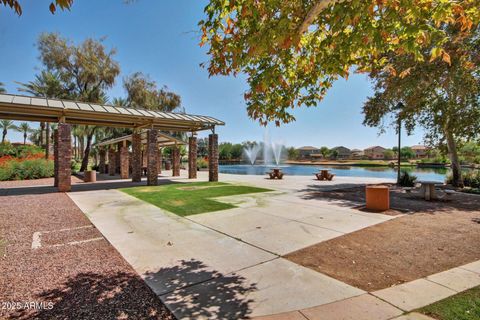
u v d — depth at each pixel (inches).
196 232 207.0
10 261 150.1
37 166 733.3
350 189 456.1
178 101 1221.1
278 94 166.7
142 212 280.2
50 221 243.1
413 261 147.5
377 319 93.8
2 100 407.8
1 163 733.3
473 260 147.7
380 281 124.6
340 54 128.3
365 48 126.2
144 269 139.7
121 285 122.0
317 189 456.8
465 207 292.4
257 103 161.8
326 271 136.0
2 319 95.4
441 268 138.2
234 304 105.7
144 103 1095.0
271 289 118.0
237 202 332.2
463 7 116.1
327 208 290.7
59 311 101.0
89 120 602.5
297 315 97.7
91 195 404.2
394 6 97.4
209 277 130.2
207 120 618.2
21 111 451.5
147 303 106.8
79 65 904.9
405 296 110.1
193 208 297.7
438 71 355.6
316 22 138.9
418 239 183.9
